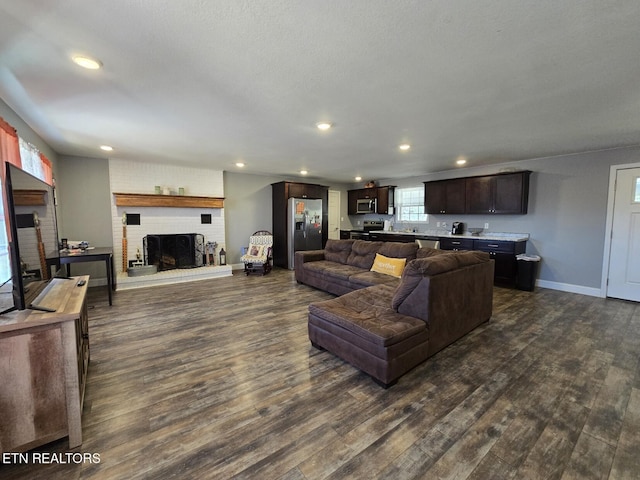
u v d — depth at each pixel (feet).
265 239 20.92
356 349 7.20
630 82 6.76
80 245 13.64
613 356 8.12
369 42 5.26
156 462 4.65
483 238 16.83
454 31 4.92
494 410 5.92
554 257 15.49
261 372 7.36
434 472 4.47
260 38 5.13
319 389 6.65
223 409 5.95
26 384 4.63
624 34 4.96
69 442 4.95
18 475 4.40
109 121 9.58
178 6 4.29
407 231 22.44
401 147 13.24
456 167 18.94
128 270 16.03
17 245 4.83
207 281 17.33
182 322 10.65
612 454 4.80
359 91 7.32
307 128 10.37
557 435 5.23
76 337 5.24
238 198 21.50
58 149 13.74
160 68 6.16
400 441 5.10
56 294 5.99
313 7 4.33
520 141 12.16
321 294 14.47
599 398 6.28
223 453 4.83
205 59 5.82
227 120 9.50
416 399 6.28
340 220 27.84
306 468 4.54
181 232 18.79
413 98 7.71
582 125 10.00
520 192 15.97
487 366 7.63
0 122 7.14
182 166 18.54
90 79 6.63
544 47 5.39
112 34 4.99
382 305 8.75
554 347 8.69
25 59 5.76
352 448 4.94
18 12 4.37
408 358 7.02
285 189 21.57
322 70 6.28
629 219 13.24
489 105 8.22
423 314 7.62
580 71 6.27
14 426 4.58
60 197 14.89
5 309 4.91
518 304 12.79
